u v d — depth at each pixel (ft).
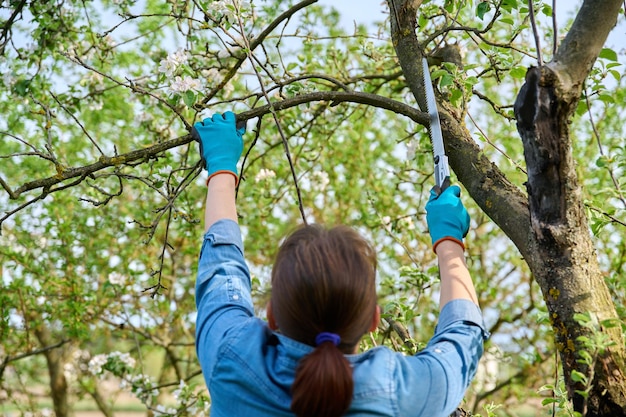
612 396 5.37
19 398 19.04
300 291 4.12
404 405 4.15
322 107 11.51
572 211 5.47
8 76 12.40
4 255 15.49
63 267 15.56
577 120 15.43
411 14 7.89
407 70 7.73
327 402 3.84
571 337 5.49
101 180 15.61
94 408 26.58
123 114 16.75
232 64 12.82
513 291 16.88
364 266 4.22
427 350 4.48
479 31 7.70
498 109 8.30
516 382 15.70
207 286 4.75
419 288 9.92
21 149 16.65
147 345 18.10
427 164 15.88
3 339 15.83
